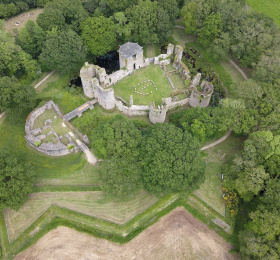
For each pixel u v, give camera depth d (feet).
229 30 266.16
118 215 186.09
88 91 241.76
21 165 180.86
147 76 264.72
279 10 331.36
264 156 189.78
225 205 193.26
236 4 276.00
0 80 208.23
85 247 176.35
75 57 245.65
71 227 182.80
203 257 176.04
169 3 277.44
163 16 267.39
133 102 241.76
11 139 217.77
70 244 176.86
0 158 179.11
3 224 177.78
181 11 281.95
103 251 175.52
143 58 268.21
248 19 254.47
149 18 264.52
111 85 256.32
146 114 238.07
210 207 191.93
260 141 189.16
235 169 193.57
